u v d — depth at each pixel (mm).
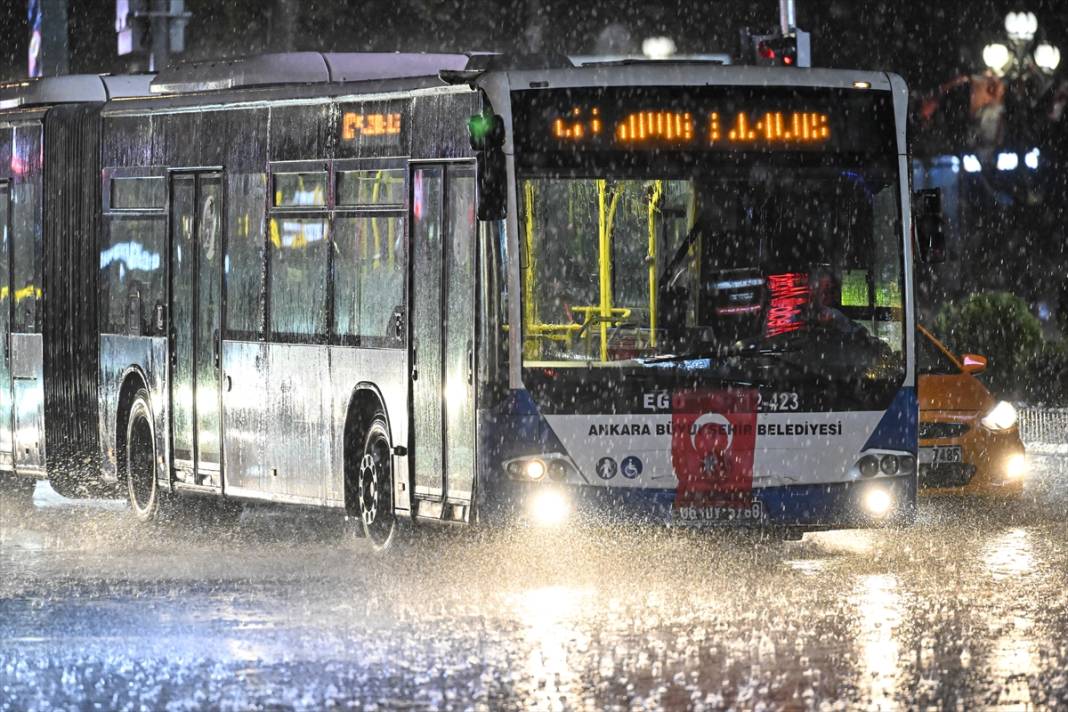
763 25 102312
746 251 39469
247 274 47438
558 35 104812
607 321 38906
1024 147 98500
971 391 49062
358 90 43594
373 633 31812
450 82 39719
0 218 57562
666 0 102875
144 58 75188
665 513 38594
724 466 38750
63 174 54719
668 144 39500
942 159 100125
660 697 26312
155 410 51062
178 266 50094
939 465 48188
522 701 26141
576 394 38562
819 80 40062
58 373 54844
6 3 110312
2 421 57656
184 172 49875
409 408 41500
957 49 101250
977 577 37938
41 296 55250
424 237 41250
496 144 38312
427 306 41062
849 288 39844
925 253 41469
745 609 33844
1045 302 99000
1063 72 100188
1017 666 28391
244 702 26344
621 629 31812
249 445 47438
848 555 41406
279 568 40969
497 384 38625
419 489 41438
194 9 105625
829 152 40031
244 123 47594
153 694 26984
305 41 105625
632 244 39156
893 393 39594
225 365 48281
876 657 29172
